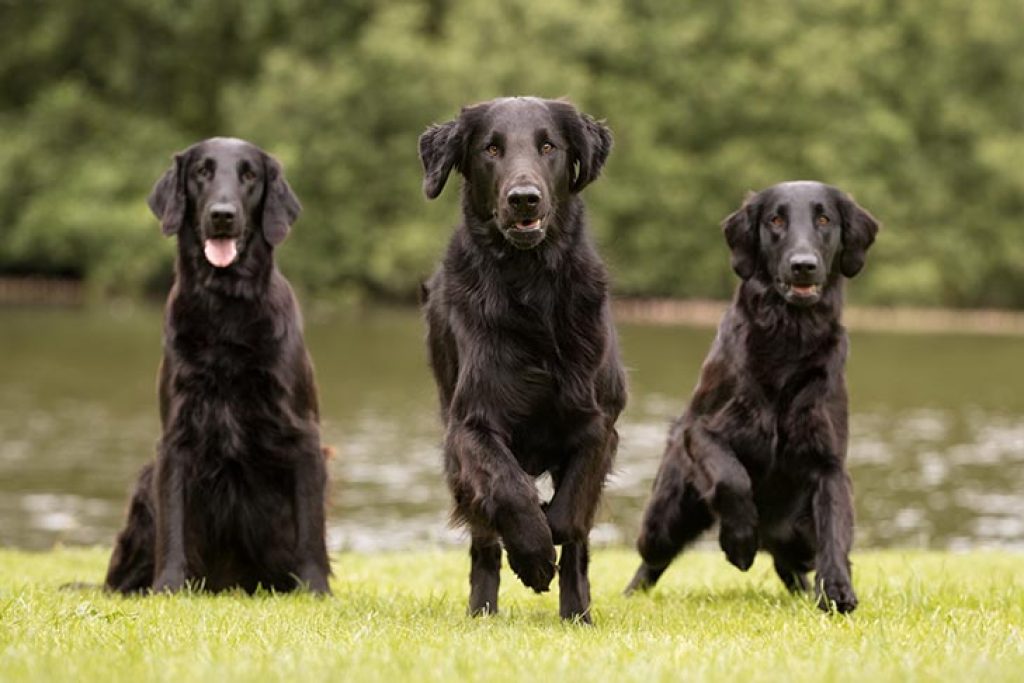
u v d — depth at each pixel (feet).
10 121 159.33
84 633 18.65
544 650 17.69
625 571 34.58
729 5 174.09
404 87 152.97
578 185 22.80
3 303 145.28
